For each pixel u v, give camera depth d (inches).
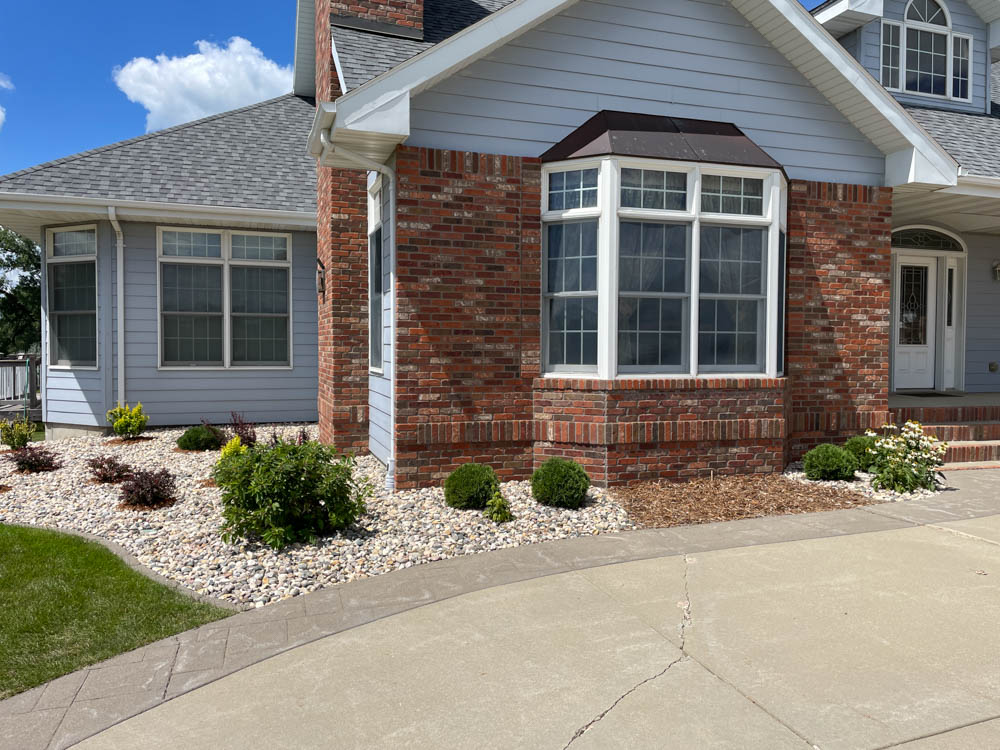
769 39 315.9
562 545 221.3
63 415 466.0
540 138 290.8
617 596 179.6
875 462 307.3
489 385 285.3
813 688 133.1
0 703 131.5
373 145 270.4
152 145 482.6
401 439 276.5
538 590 184.1
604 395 278.2
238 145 507.5
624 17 298.4
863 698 129.3
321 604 176.9
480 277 282.0
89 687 136.9
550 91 290.7
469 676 139.5
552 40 289.9
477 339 282.8
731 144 298.2
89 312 455.5
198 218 440.1
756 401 299.7
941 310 474.3
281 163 499.8
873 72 428.1
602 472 281.1
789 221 323.0
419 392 277.6
